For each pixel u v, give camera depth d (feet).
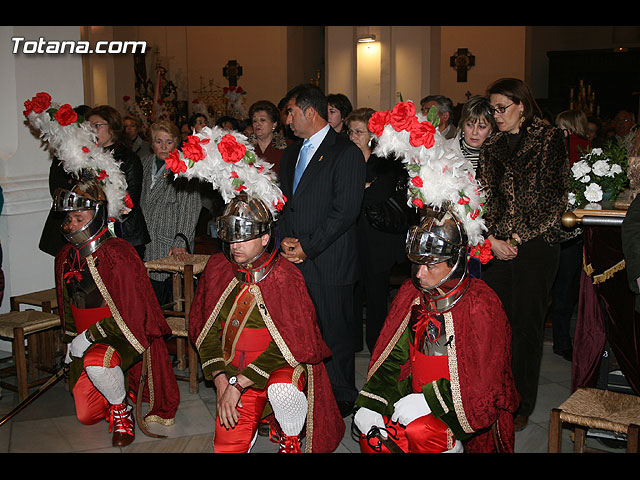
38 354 14.51
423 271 8.07
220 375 9.36
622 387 10.51
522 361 11.23
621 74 51.08
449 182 7.78
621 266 10.00
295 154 12.14
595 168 10.50
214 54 49.37
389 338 8.70
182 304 14.53
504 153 10.95
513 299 11.20
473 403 7.92
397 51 30.63
